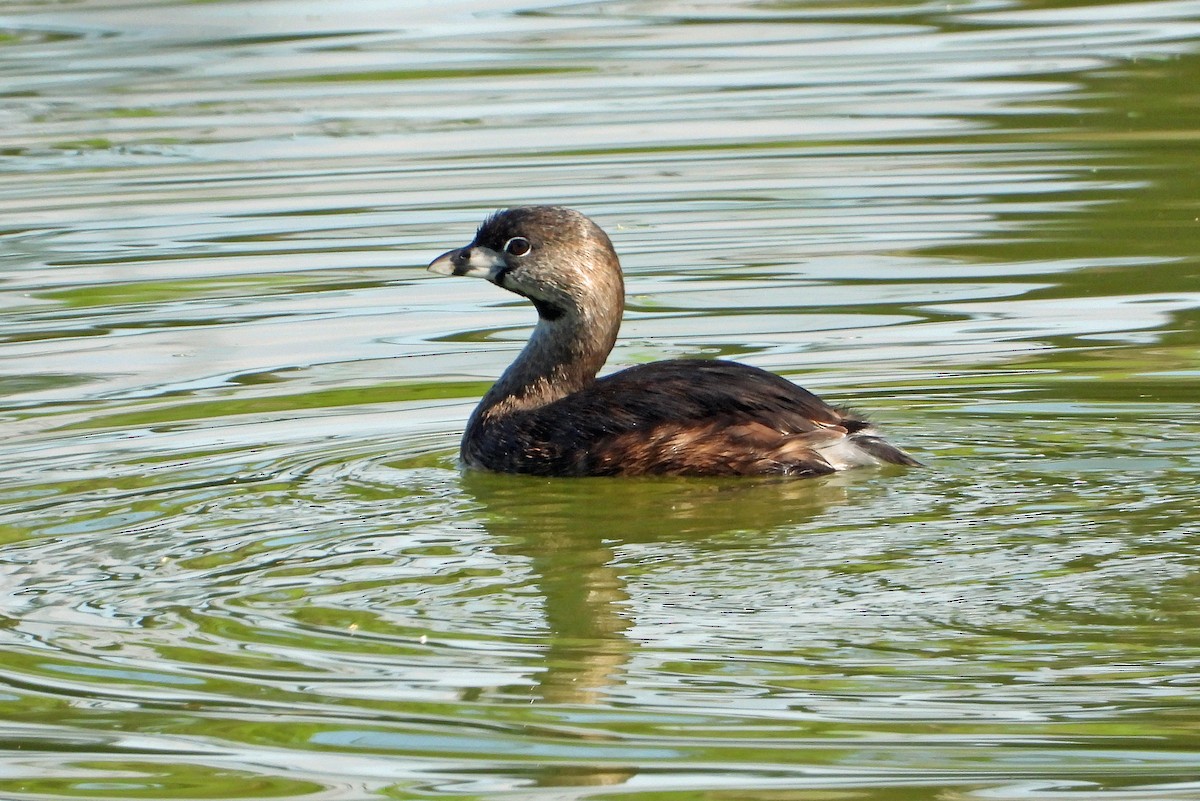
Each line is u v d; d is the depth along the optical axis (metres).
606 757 8.07
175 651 9.22
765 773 7.87
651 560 10.30
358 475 12.38
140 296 17.47
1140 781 7.71
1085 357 14.70
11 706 8.66
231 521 11.23
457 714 8.51
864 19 28.78
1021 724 8.17
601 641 9.11
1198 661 8.62
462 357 15.56
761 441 12.20
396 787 7.93
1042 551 10.16
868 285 17.16
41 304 17.25
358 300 17.31
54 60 27.09
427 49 27.44
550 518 11.29
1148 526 10.56
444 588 9.98
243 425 13.58
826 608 9.42
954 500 11.28
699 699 8.52
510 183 21.00
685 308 16.70
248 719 8.50
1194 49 25.59
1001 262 17.75
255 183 21.45
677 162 21.70
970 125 22.80
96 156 22.81
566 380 13.52
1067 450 12.33
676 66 26.23
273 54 27.33
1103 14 28.25
